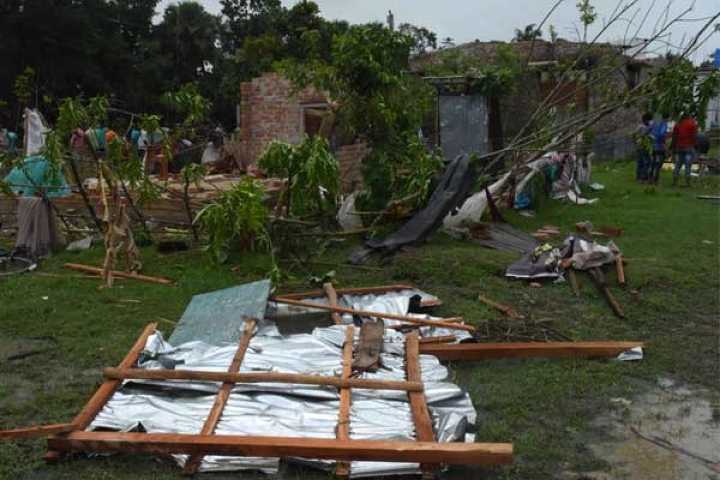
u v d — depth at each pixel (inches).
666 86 432.8
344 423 176.9
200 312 265.3
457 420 178.9
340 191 457.4
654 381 229.3
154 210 426.9
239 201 326.3
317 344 230.2
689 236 430.9
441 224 402.9
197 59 1583.4
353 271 350.0
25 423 196.9
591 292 315.0
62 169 401.4
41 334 264.4
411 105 446.3
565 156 562.6
